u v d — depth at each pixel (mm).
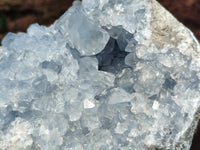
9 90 292
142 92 296
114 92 291
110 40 316
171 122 298
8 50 302
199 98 304
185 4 617
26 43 302
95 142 289
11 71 294
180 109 298
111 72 317
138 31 311
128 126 289
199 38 574
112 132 291
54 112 289
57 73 298
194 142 388
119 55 322
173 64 297
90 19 298
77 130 291
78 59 302
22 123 291
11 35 312
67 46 302
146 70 297
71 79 294
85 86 293
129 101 288
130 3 313
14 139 290
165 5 616
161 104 297
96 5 308
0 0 658
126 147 291
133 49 304
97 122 288
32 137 291
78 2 332
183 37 316
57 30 308
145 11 321
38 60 294
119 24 303
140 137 294
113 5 310
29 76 291
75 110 286
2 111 292
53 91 293
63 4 629
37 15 627
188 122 303
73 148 286
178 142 302
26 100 290
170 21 324
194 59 306
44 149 286
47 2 628
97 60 304
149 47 304
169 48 306
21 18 629
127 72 306
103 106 292
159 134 298
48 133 287
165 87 300
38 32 310
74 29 294
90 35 294
